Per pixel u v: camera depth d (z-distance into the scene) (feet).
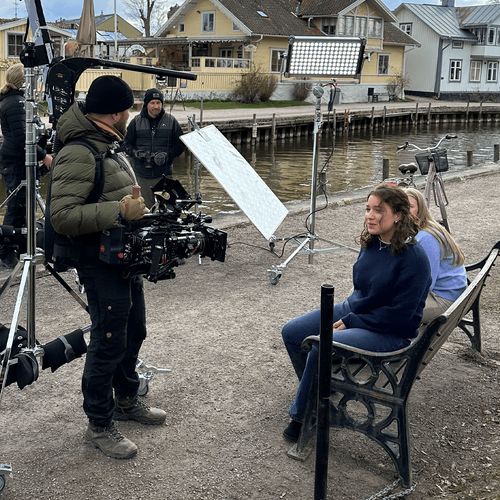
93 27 74.95
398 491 11.15
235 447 12.29
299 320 13.12
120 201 10.62
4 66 93.66
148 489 11.02
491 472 11.79
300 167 76.13
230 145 23.80
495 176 46.21
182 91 120.88
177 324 17.95
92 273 11.04
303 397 12.07
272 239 24.72
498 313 19.31
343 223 30.45
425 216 14.30
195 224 11.28
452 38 178.40
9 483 11.02
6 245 12.20
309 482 11.37
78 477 11.25
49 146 17.72
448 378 15.26
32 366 10.87
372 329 12.29
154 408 13.06
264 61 145.07
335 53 22.77
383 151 92.79
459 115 147.33
